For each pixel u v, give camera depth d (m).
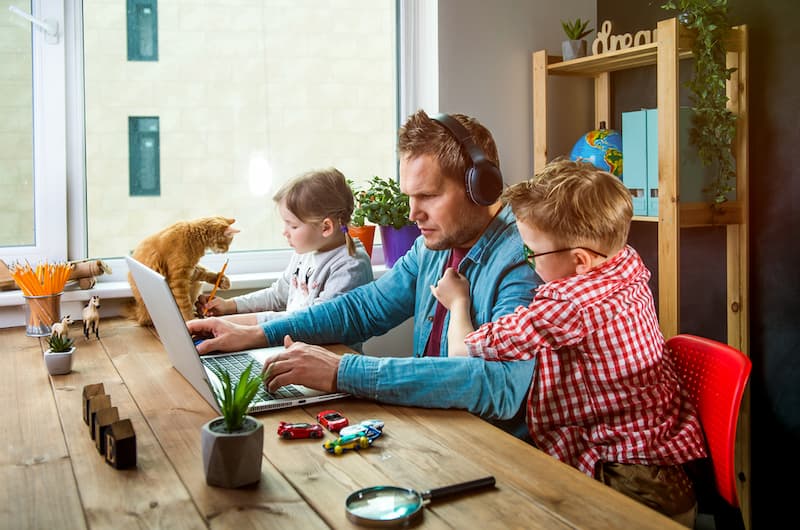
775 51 2.06
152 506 0.91
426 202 1.51
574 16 2.64
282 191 1.99
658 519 0.86
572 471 1.00
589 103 2.68
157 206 2.41
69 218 2.30
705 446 1.34
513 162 2.60
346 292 1.92
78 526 0.86
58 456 1.08
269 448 1.10
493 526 0.85
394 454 1.06
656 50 2.13
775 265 2.10
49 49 2.21
